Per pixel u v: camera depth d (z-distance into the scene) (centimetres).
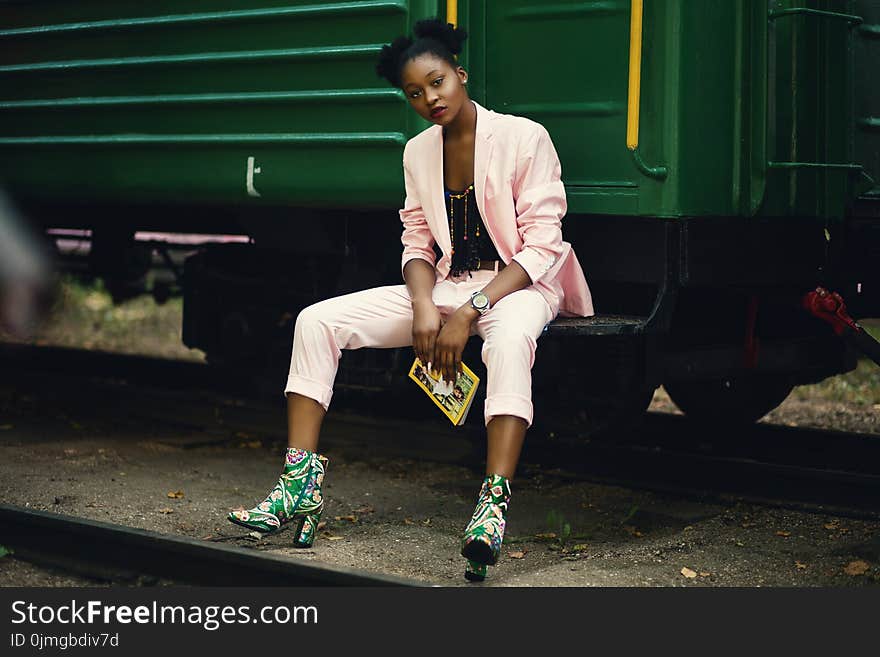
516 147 384
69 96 557
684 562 390
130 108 533
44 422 618
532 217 384
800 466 509
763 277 461
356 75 464
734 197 439
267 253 600
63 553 394
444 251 399
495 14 453
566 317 420
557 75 441
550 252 383
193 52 512
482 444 527
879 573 379
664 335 469
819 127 475
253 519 375
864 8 509
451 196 397
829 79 476
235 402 636
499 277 378
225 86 504
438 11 445
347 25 465
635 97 418
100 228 717
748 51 438
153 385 729
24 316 841
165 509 450
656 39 417
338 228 515
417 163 398
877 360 446
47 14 562
